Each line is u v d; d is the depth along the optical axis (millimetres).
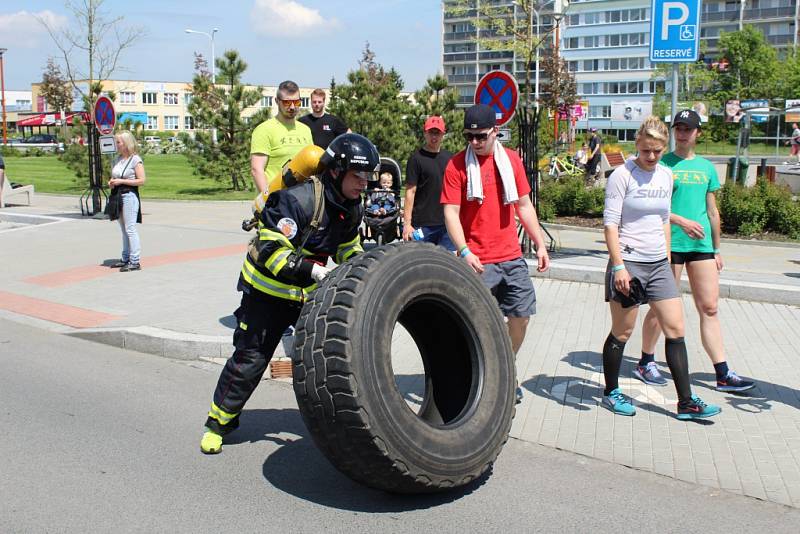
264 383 6781
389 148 22125
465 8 23078
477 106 5465
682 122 6098
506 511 4332
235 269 11531
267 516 4277
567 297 9766
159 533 4086
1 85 73438
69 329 8633
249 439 5438
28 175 36594
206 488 4641
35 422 5762
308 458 5105
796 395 6211
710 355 6293
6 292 10352
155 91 115750
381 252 4371
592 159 25375
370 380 4020
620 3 93375
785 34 89625
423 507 4387
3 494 4543
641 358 6641
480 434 4461
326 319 4066
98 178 18375
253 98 25828
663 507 4379
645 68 93250
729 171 20219
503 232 5695
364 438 3982
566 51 97562
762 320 8508
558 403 6094
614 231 5598
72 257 12734
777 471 4840
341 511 4340
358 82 22906
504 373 4742
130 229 11391
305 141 7707
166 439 5434
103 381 6828
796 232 14445
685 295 9648
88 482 4711
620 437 5410
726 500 4465
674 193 6148
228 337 7668
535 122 12102
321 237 4738
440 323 4875
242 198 23219
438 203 7891
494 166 5617
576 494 4547
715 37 92750
